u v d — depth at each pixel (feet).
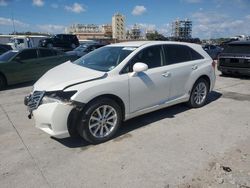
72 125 12.50
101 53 16.51
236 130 15.10
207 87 20.04
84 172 10.77
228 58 33.27
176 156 11.97
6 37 112.37
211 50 65.72
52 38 77.51
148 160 11.64
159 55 16.30
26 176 10.54
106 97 13.39
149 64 15.55
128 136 14.28
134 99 14.61
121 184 9.92
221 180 10.03
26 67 30.42
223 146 12.96
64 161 11.69
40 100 12.62
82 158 11.93
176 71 16.90
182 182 9.97
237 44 33.06
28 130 15.46
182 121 16.58
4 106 20.97
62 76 13.65
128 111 14.52
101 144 13.35
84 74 13.52
